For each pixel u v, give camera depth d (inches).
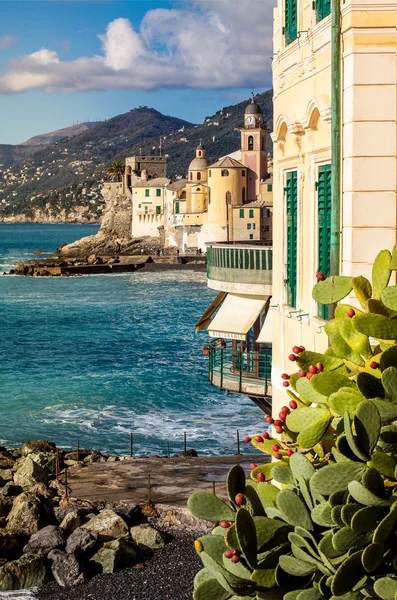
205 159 6486.2
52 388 1915.6
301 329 549.3
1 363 2294.5
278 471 319.3
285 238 606.2
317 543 291.6
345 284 338.0
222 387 886.4
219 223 5787.4
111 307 3804.1
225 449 1368.1
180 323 3184.1
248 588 299.4
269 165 5994.1
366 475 269.6
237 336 866.1
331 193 463.2
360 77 412.8
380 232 419.2
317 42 486.3
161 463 953.5
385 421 281.3
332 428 323.9
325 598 289.4
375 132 414.9
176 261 6230.3
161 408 1681.8
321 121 489.1
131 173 7869.1
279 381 620.4
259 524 297.0
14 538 645.3
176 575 608.1
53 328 3097.9
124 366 2202.3
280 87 578.2
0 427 1551.4
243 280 868.0
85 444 1435.8
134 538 664.4
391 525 266.5
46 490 793.6
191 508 318.3
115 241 7406.5
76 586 594.9
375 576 276.1
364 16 410.6
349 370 338.0
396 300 301.1
